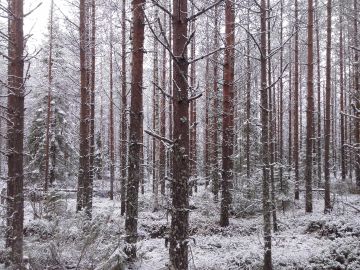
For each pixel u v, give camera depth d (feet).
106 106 146.72
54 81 90.27
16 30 29.27
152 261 34.71
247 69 63.31
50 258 29.27
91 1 65.05
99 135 139.74
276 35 77.46
